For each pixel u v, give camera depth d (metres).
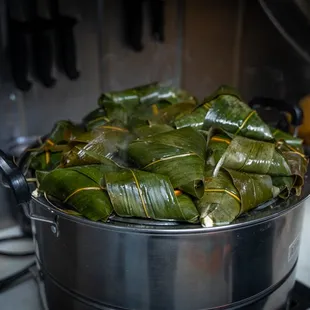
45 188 0.66
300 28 1.12
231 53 1.25
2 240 0.96
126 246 0.60
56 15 1.00
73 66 1.04
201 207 0.62
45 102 1.04
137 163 0.67
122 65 1.13
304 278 0.86
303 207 0.70
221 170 0.66
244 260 0.63
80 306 0.66
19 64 0.97
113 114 0.80
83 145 0.70
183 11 1.17
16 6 0.95
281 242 0.67
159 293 0.62
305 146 1.03
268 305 0.69
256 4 1.17
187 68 1.24
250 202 0.63
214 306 0.64
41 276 0.74
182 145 0.66
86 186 0.63
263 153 0.67
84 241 0.62
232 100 0.75
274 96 1.26
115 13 1.08
